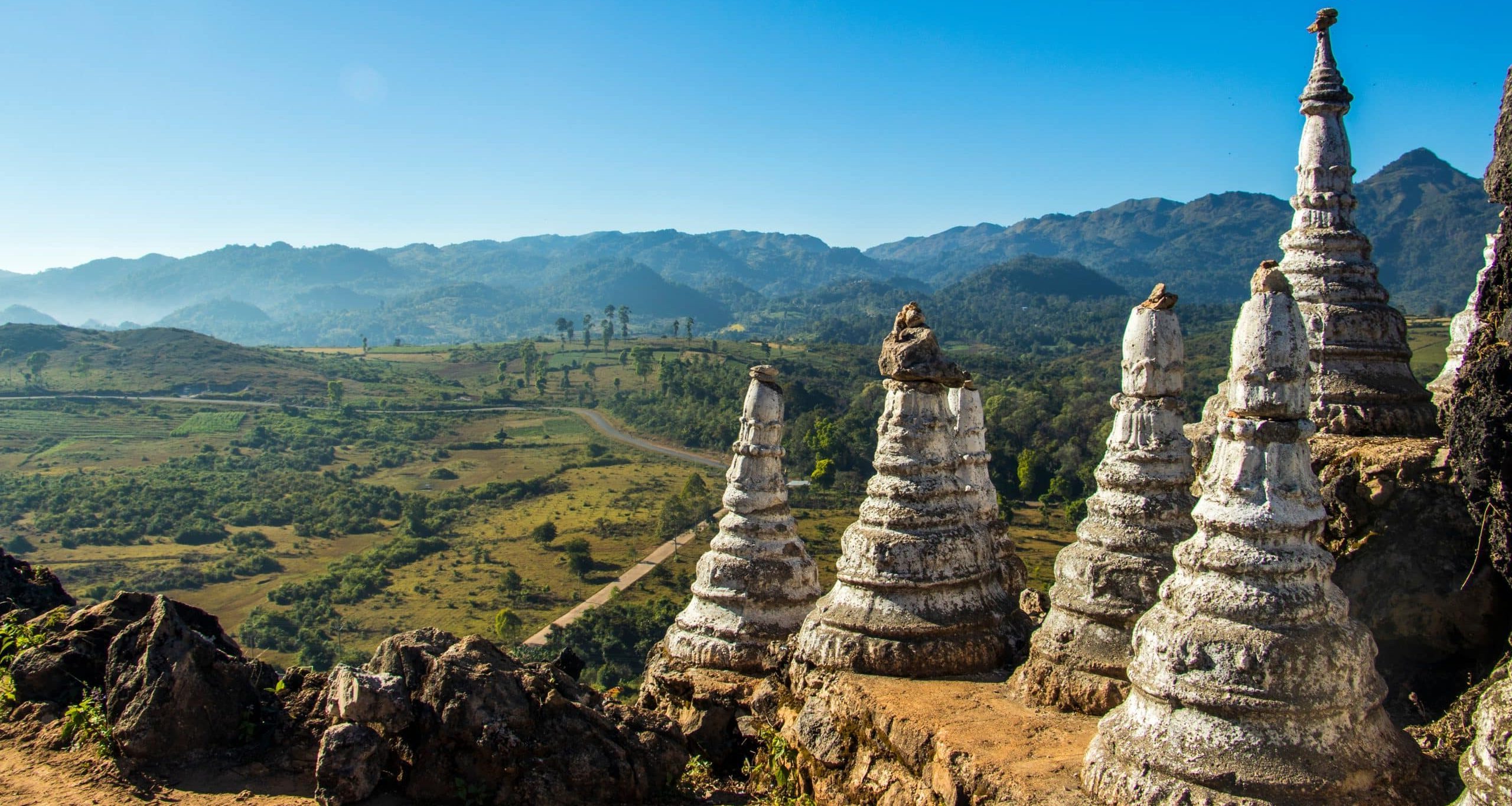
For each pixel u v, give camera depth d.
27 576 24.03
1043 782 13.09
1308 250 21.30
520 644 71.69
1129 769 12.22
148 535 110.00
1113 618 15.66
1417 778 11.88
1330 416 20.11
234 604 87.62
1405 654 16.34
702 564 21.77
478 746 16.20
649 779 17.36
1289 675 11.55
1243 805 11.33
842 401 138.12
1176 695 12.03
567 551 99.75
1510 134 15.03
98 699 17.75
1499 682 10.41
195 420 183.12
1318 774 11.34
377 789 16.36
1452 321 22.11
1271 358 12.18
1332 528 17.61
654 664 21.98
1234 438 12.34
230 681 17.45
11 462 147.88
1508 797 9.49
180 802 15.62
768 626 20.84
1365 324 20.48
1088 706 15.38
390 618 82.19
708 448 158.38
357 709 16.31
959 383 18.52
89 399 199.75
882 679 17.20
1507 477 14.68
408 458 163.38
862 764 16.22
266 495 131.50
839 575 18.33
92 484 130.00
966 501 18.70
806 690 18.02
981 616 17.69
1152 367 16.55
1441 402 21.25
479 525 118.50
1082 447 89.00
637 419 182.00
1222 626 11.92
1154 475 16.34
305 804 15.64
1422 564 16.42
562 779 16.34
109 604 20.28
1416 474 16.91
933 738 14.98
